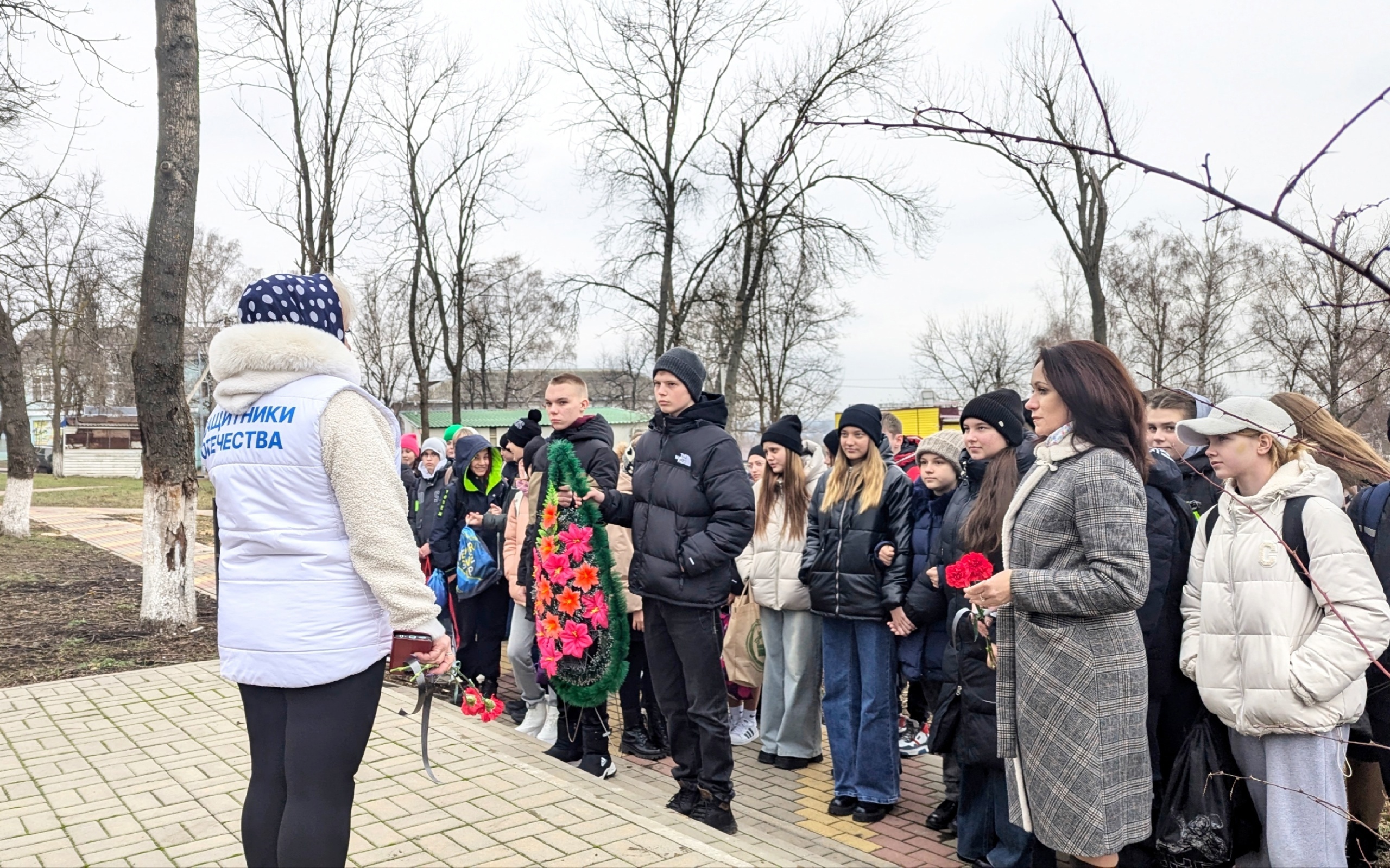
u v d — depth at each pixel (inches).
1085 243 696.4
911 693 238.4
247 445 94.3
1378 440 164.2
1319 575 118.0
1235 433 126.2
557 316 1422.2
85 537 637.9
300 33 738.8
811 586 192.2
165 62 299.1
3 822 150.0
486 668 253.1
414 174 976.3
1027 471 170.7
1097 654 115.3
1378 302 60.9
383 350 1752.0
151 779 170.4
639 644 216.2
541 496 217.2
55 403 1574.8
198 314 1787.6
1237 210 56.1
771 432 215.2
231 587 95.9
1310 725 116.6
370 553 93.3
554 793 166.6
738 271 1063.0
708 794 170.4
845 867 160.4
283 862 91.6
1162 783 148.8
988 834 158.7
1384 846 147.9
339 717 94.7
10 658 271.1
